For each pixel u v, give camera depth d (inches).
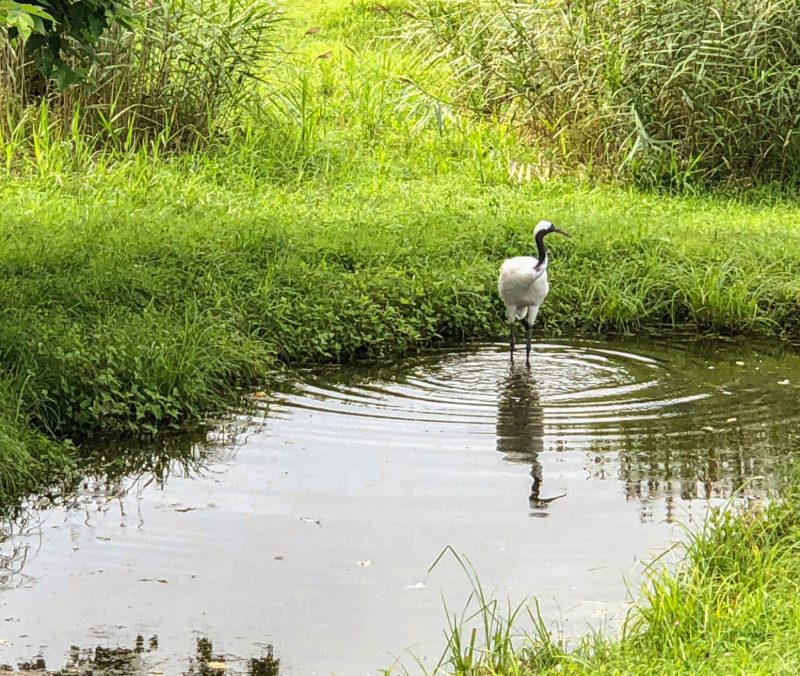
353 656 293.7
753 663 256.2
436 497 387.9
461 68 843.4
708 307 588.4
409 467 411.5
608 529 365.4
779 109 767.7
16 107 738.8
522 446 430.9
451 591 325.4
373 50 1091.3
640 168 797.9
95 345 455.8
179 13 765.9
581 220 681.6
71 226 598.5
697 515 375.2
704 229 682.8
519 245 642.2
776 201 773.3
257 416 459.2
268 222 620.4
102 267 534.3
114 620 310.2
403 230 642.2
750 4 776.3
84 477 405.7
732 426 453.1
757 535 340.8
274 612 314.5
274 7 788.0
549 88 804.0
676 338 575.2
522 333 577.6
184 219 633.6
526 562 342.6
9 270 528.1
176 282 544.7
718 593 297.9
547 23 817.5
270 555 346.9
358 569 338.3
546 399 479.5
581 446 431.5
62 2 464.8
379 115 897.5
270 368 510.3
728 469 412.5
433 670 287.4
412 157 842.2
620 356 542.3
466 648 295.6
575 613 312.0
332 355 526.3
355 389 489.1
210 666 288.7
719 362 536.7
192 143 775.7
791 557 319.9
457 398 480.4
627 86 791.1
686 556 334.6
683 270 612.1
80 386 443.2
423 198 738.8
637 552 349.4
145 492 394.0
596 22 807.7
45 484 398.9
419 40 926.4
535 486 397.4
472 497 387.9
